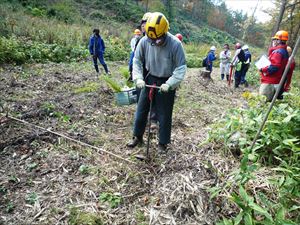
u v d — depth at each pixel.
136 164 3.02
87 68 8.48
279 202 2.29
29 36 10.21
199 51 19.25
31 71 7.20
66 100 4.95
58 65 8.45
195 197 2.43
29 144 3.29
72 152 3.20
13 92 5.20
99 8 24.75
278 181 2.42
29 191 2.54
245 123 3.21
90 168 2.92
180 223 2.23
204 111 5.06
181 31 33.88
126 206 2.43
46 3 18.14
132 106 4.90
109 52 11.59
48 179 2.72
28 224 2.17
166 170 2.91
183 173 2.79
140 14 27.20
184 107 5.21
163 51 2.71
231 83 9.08
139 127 3.24
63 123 3.95
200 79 8.86
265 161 2.96
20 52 8.09
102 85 6.26
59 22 14.42
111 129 3.91
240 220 1.98
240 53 7.96
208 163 2.91
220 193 2.46
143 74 3.01
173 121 4.34
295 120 3.17
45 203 2.40
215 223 2.21
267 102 4.00
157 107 3.01
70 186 2.64
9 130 3.54
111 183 2.71
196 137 3.68
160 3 32.03
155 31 2.47
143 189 2.64
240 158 3.04
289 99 4.77
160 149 3.23
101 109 4.64
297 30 20.17
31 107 4.46
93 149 3.30
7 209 2.29
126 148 3.39
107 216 2.30
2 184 2.59
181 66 2.72
